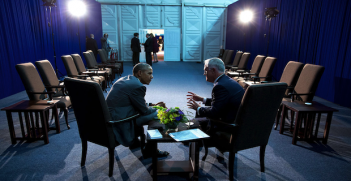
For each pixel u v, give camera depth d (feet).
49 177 6.49
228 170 6.95
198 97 8.27
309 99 9.48
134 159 7.52
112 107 6.71
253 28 27.61
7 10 15.64
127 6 35.53
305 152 8.14
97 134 6.41
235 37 33.47
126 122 6.80
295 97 10.36
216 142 6.63
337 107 13.67
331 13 14.71
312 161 7.54
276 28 22.25
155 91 17.03
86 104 6.09
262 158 6.81
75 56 15.81
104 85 17.40
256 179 6.52
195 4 35.73
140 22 36.19
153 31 51.06
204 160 7.50
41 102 9.07
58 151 8.02
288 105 9.02
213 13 36.63
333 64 14.60
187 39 37.32
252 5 27.66
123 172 6.78
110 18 35.88
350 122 11.11
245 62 18.38
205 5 35.91
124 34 36.55
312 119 8.88
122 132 6.66
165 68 29.63
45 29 20.93
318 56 16.08
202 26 37.04
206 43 37.70
